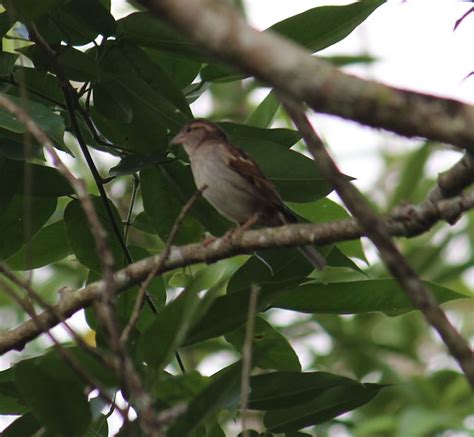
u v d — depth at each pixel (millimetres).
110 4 11250
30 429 10141
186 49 10914
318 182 11289
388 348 16406
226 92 18469
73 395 7918
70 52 10477
